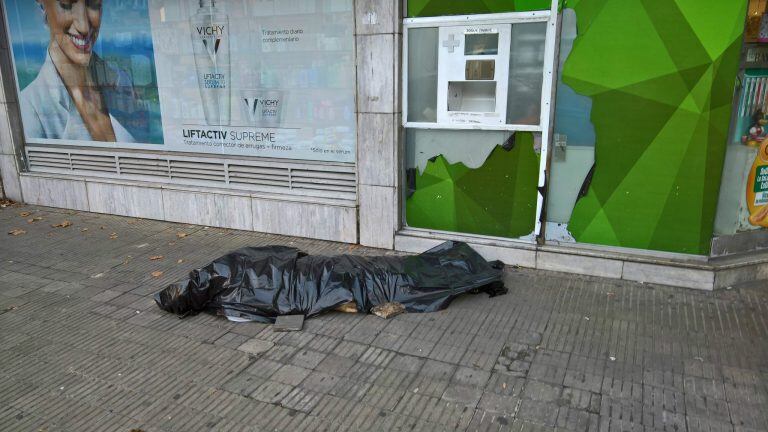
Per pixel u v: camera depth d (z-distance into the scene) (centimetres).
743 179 503
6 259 626
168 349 425
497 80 542
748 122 491
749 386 361
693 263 506
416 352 410
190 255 625
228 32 669
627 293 498
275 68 655
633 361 391
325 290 474
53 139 829
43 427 339
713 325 440
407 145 600
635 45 484
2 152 854
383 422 335
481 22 535
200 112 712
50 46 786
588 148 521
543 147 532
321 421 338
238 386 375
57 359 416
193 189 721
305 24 625
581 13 494
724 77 464
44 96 815
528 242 566
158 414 349
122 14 725
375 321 458
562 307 474
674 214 507
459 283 492
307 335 439
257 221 689
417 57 570
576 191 536
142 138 762
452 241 573
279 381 380
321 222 650
